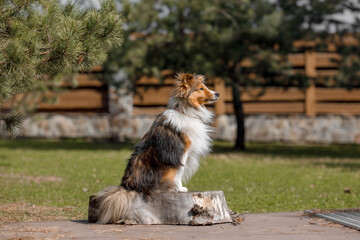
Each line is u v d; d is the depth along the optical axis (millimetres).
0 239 4941
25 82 6188
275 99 21172
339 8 15969
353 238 4961
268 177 11531
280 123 21047
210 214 5695
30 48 5797
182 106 5918
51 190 9430
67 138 21531
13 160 14031
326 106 21125
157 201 5723
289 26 15703
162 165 5684
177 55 15961
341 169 12922
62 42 5906
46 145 18906
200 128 5938
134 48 15625
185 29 16219
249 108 21422
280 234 5160
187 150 5816
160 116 5961
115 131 21016
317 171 12539
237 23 15602
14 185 9836
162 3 15602
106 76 16812
